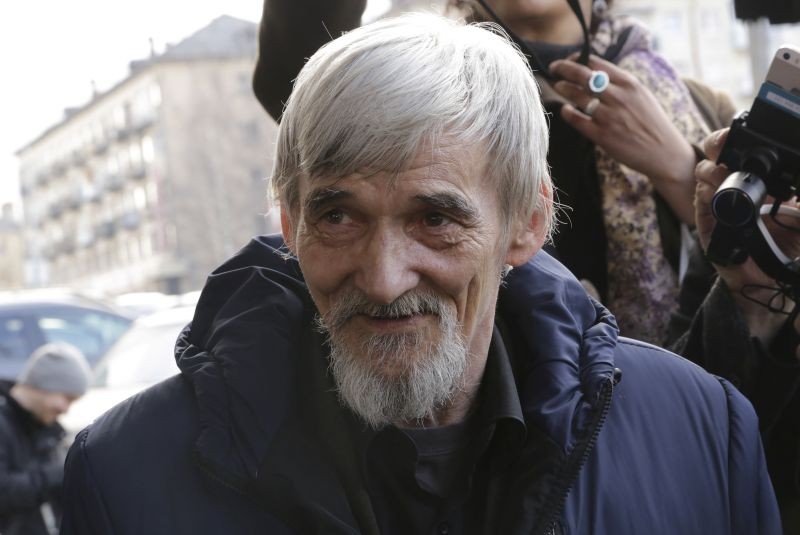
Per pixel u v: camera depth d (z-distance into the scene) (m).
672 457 1.42
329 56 1.27
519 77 1.33
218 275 1.48
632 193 1.96
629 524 1.36
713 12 40.84
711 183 1.70
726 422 1.47
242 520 1.31
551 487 1.34
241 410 1.33
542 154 1.37
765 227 1.63
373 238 1.25
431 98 1.23
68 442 5.92
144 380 6.62
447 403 1.38
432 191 1.23
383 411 1.29
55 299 8.70
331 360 1.36
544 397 1.38
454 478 1.38
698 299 1.82
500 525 1.34
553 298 1.45
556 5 1.97
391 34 1.26
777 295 1.65
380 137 1.22
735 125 1.64
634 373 1.47
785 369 1.65
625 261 1.96
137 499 1.32
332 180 1.24
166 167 51.81
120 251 60.66
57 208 70.44
